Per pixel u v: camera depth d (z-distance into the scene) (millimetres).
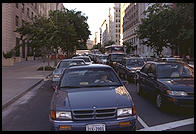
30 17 58062
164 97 8492
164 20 31891
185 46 34156
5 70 27688
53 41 27812
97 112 5539
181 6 29938
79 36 40125
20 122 7738
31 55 58125
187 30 28719
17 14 46375
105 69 7711
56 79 14117
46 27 27297
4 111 9266
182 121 7574
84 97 6043
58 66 15906
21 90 13477
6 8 40406
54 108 5734
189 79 9289
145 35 36219
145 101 10688
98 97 6020
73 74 7496
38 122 7703
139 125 7191
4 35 40000
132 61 18719
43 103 10688
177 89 8203
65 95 6289
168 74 9820
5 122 7773
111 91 6449
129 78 17328
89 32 41438
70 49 43031
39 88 15242
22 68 30906
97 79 7316
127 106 5699
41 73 24000
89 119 5504
